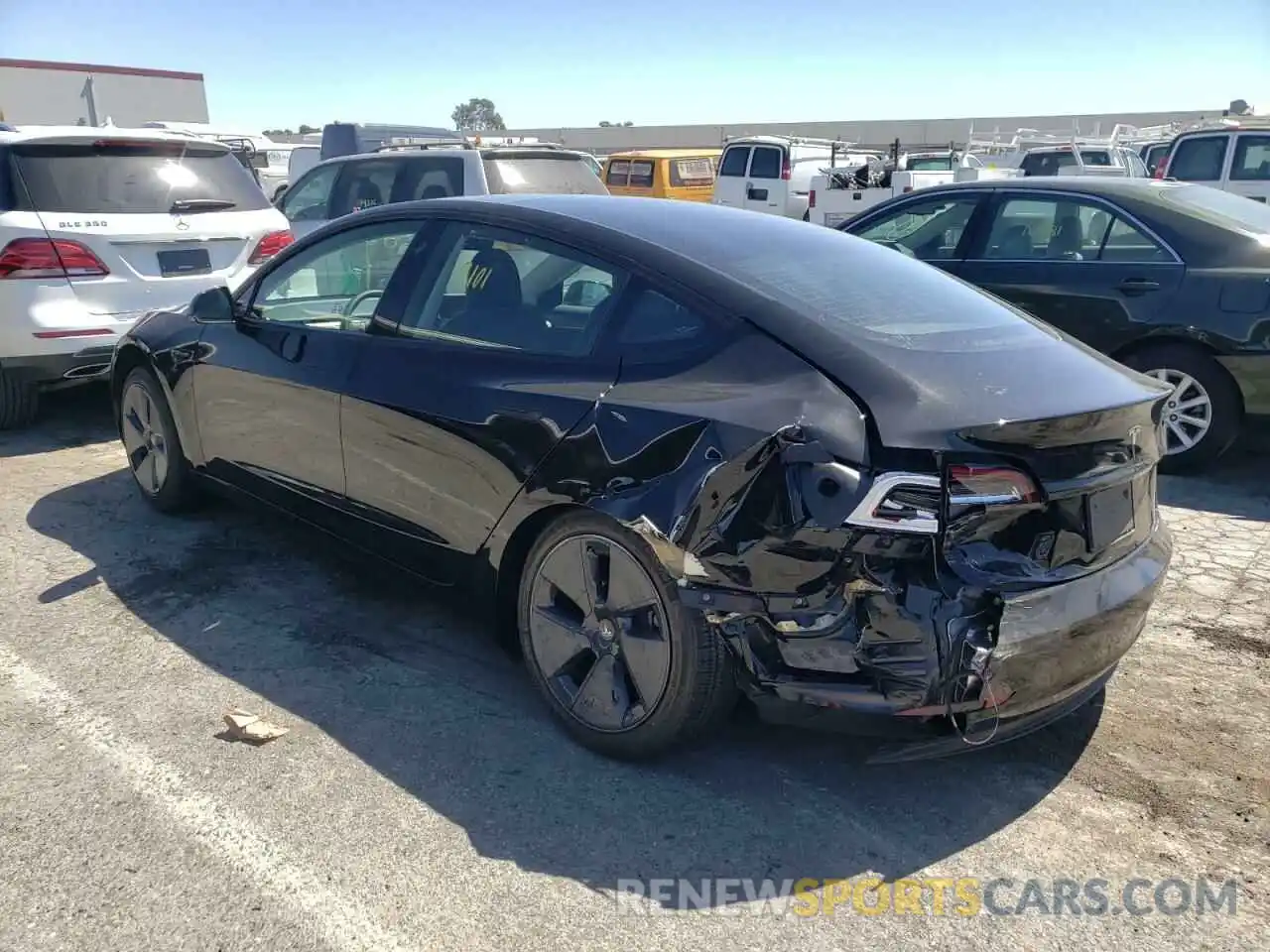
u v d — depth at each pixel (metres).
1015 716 2.73
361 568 4.30
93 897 2.49
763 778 3.05
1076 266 6.32
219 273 6.80
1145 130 21.83
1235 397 5.84
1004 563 2.65
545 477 3.07
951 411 2.63
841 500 2.54
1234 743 3.26
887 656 2.58
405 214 3.92
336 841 2.72
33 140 6.10
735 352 2.89
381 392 3.62
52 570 4.44
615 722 3.05
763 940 2.42
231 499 4.63
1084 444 2.74
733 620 2.71
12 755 3.06
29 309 6.00
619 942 2.40
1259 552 4.86
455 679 3.58
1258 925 2.50
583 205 3.70
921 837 2.81
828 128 44.78
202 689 3.47
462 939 2.39
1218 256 5.88
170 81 33.12
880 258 3.72
